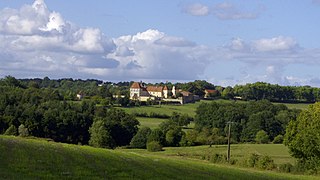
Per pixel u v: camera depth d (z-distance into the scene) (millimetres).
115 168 40062
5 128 119938
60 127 126875
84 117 133125
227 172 51719
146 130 137500
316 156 89812
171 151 121250
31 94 141125
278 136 144250
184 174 43469
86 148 52625
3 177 29844
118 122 138250
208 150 121938
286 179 56312
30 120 121875
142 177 38062
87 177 34500
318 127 91812
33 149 42969
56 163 38156
